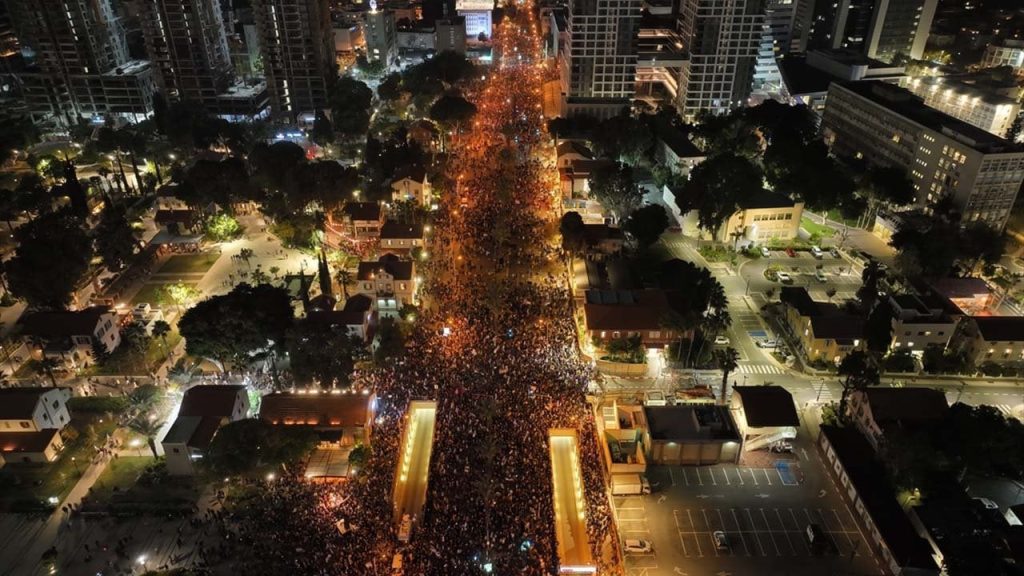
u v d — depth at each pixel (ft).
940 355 463.42
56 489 374.02
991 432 358.02
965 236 564.71
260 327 442.50
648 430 391.45
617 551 330.75
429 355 463.01
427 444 384.68
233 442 352.28
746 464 393.70
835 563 332.80
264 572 315.78
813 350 473.67
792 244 641.40
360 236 634.02
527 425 400.26
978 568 307.17
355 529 337.72
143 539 341.82
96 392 450.71
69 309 542.16
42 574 324.39
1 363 480.23
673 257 620.90
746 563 332.80
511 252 600.39
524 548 325.62
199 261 616.80
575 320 513.86
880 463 375.25
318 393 410.52
